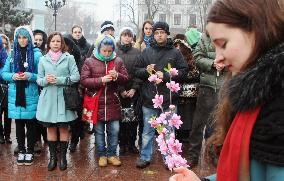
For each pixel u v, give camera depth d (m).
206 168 5.05
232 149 1.05
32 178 4.97
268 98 0.98
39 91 5.55
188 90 5.86
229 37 1.05
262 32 1.01
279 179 0.96
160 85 5.12
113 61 5.38
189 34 6.27
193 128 5.23
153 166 5.47
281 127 0.96
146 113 5.26
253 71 1.00
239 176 1.04
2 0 21.70
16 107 5.39
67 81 5.21
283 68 0.96
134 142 6.20
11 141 6.67
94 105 5.29
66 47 5.42
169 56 5.21
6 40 7.37
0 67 6.12
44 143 6.71
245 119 1.04
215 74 4.95
